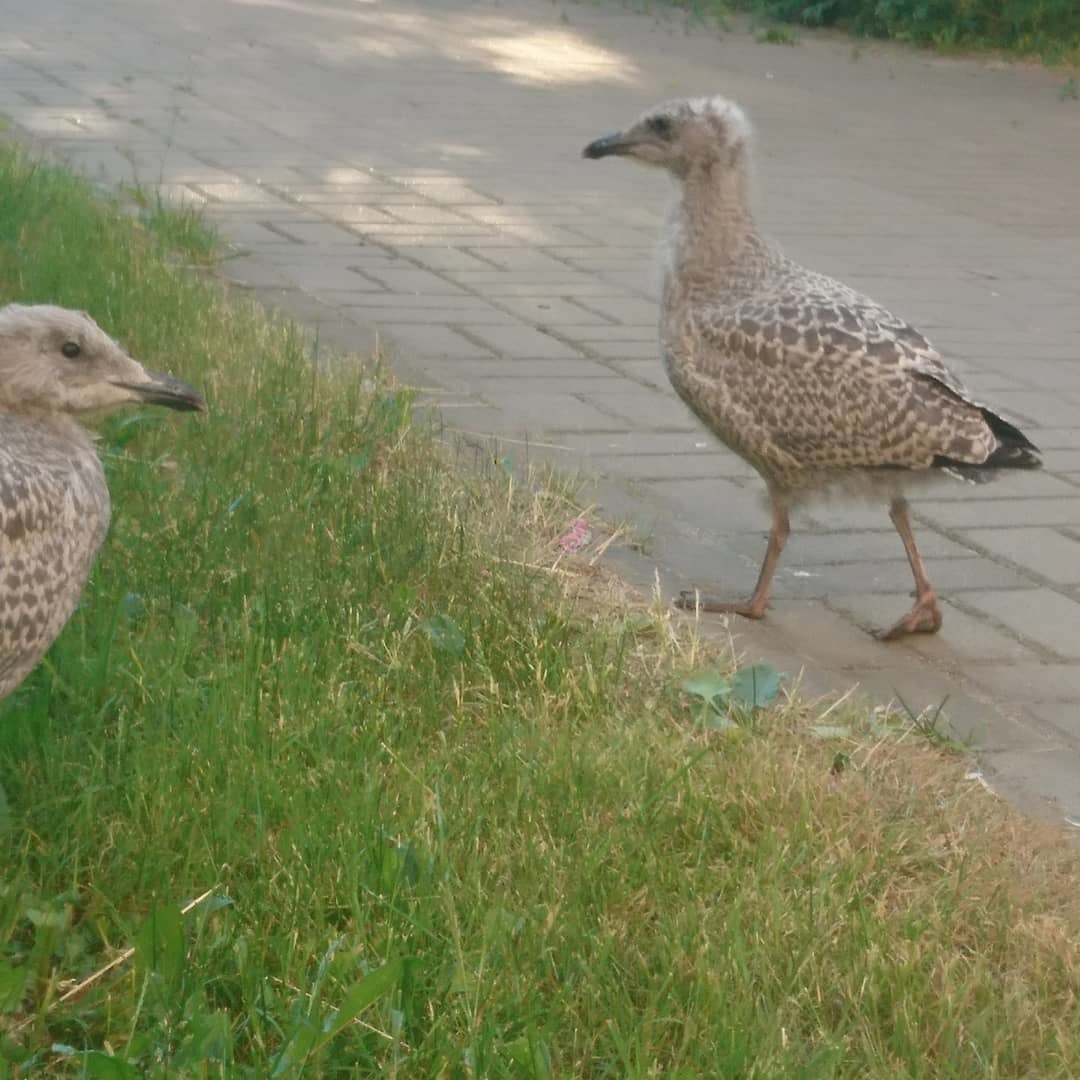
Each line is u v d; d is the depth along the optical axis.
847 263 3.41
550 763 1.85
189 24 6.08
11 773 1.79
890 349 2.15
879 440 2.13
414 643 1.99
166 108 4.43
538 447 2.50
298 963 1.65
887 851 1.80
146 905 1.70
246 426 2.32
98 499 1.79
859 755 1.95
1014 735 2.02
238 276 3.03
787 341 2.16
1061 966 1.72
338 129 4.36
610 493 2.41
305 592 2.03
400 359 2.74
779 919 1.71
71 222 2.93
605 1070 1.61
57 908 1.68
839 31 7.13
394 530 2.14
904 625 2.16
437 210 3.54
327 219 3.41
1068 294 3.32
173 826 1.74
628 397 2.68
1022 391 2.82
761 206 3.88
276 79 5.09
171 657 1.91
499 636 2.01
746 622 2.17
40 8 6.16
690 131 2.24
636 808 1.81
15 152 3.42
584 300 3.07
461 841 1.76
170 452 2.29
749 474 2.49
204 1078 1.55
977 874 1.80
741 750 1.91
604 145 2.28
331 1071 1.59
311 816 1.75
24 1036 1.61
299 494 2.19
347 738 1.85
